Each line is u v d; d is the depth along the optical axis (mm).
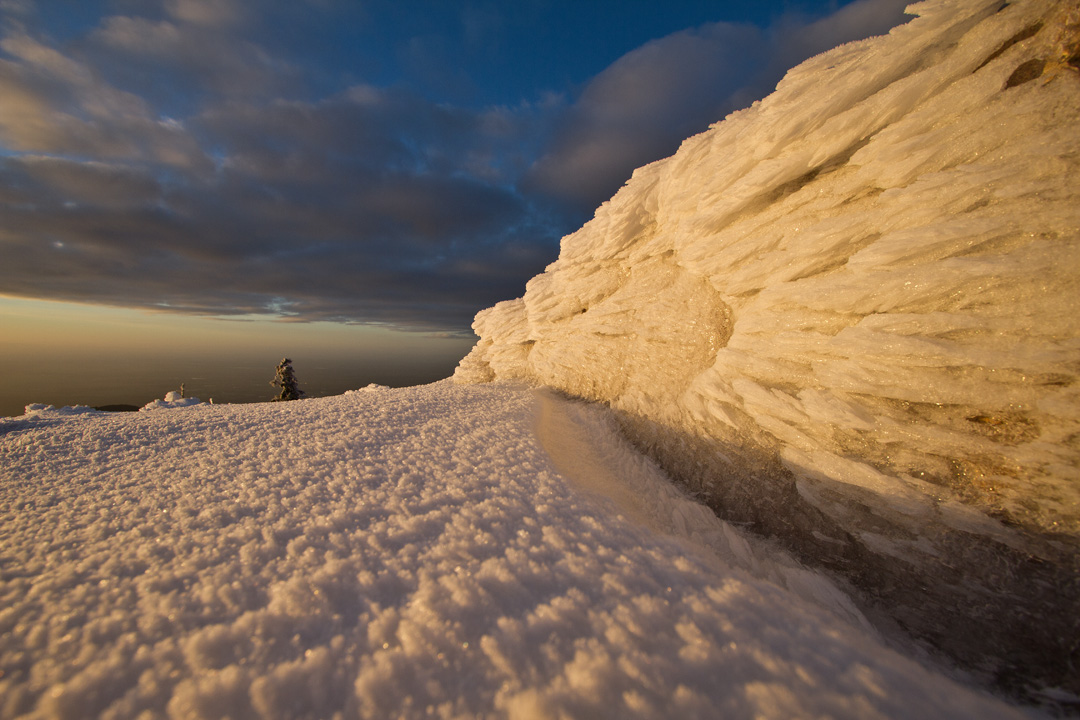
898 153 4742
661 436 7055
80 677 1711
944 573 3670
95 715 1561
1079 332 3344
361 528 3014
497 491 3775
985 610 3389
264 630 1986
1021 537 3416
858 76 5129
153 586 2320
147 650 1859
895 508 4055
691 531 4727
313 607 2143
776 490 5102
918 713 1648
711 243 7113
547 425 7812
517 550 2727
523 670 1752
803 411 4961
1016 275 3631
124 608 2137
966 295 3930
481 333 16750
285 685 1682
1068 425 3383
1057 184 3592
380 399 8586
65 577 2395
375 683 1698
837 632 2240
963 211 4102
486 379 15555
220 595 2238
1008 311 3682
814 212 5812
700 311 8172
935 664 3281
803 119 5617
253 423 6379
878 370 4395
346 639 1932
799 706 1609
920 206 4418
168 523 3092
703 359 7820
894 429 4250
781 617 2203
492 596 2227
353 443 5180
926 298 4164
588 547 2828
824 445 4777
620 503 4637
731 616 2145
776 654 1894
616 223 10148
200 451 5012
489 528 3033
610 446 7387
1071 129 3635
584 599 2223
